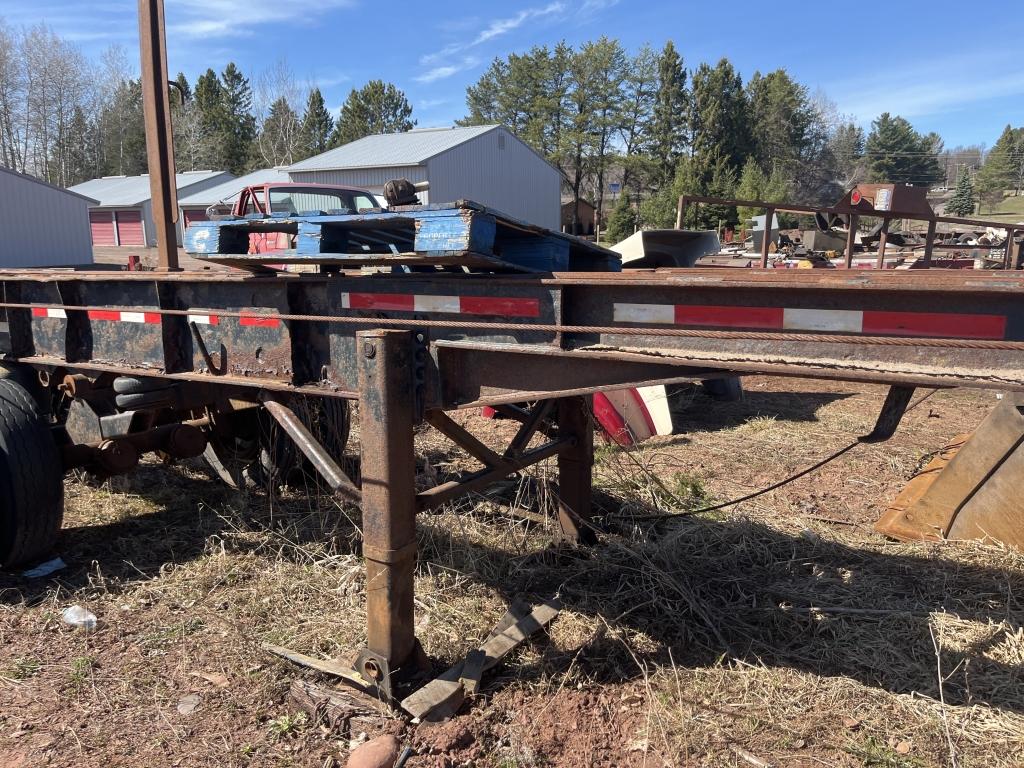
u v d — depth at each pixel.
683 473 5.55
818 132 75.50
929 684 2.89
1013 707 2.76
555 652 3.12
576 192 58.81
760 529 4.32
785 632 3.27
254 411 4.91
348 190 10.11
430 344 2.84
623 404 6.65
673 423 7.25
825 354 2.16
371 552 2.72
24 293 4.34
